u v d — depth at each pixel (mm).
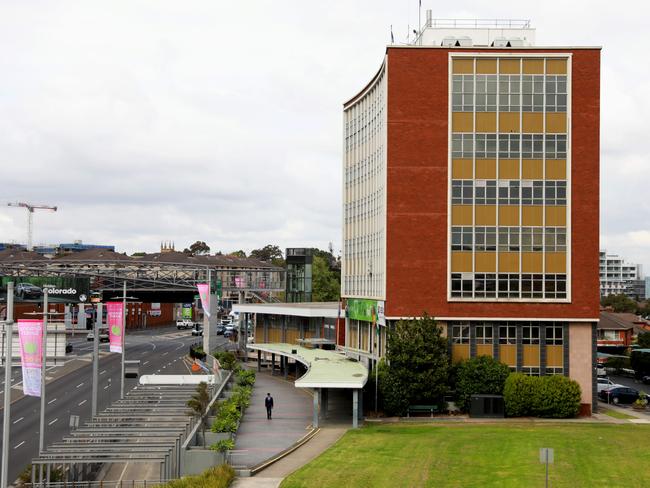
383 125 63938
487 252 60688
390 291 60688
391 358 57500
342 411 60062
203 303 103312
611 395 67812
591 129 60812
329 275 160250
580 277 60406
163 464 36594
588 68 60969
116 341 58625
